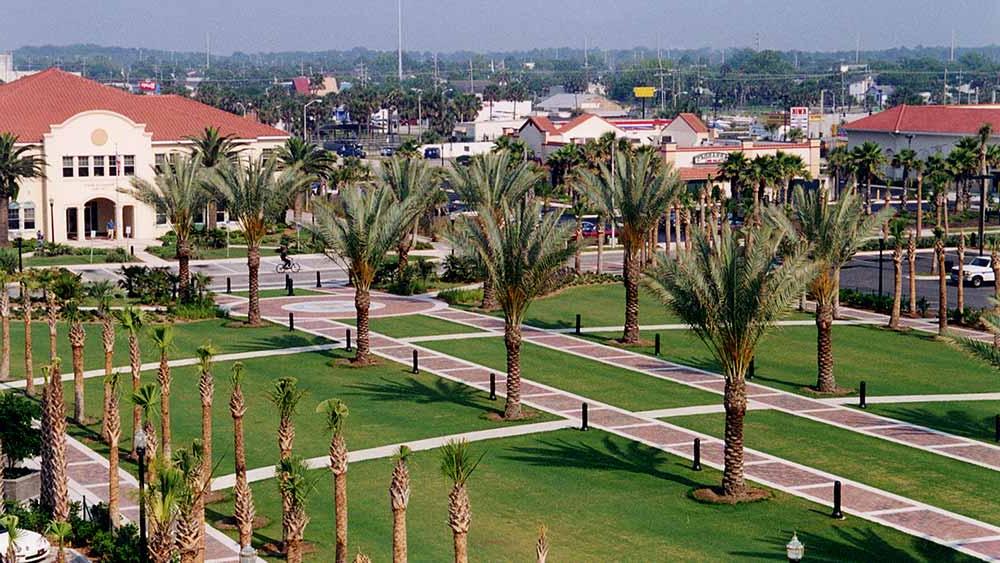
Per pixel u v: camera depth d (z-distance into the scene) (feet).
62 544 128.47
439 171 320.50
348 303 300.40
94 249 394.11
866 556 140.97
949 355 242.58
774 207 232.94
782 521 152.56
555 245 193.98
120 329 256.93
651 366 232.53
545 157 648.38
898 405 206.18
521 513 155.84
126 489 162.91
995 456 178.09
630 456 178.40
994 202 507.71
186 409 201.67
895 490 163.63
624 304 296.10
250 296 269.44
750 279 157.38
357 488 164.76
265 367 231.09
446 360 236.84
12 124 421.59
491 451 180.86
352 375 225.35
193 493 122.93
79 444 182.70
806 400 209.56
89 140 416.46
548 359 238.07
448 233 210.59
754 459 176.45
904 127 599.16
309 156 453.99
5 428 158.40
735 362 160.15
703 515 154.92
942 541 145.38
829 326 214.07
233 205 264.93
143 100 459.32
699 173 532.73
